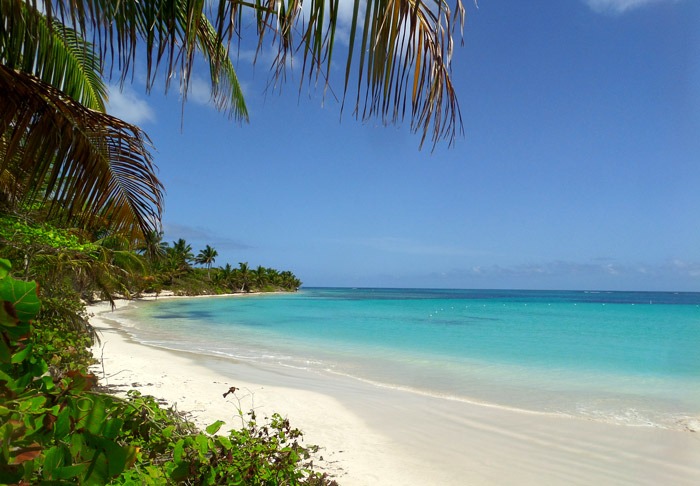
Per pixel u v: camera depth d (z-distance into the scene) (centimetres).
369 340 2152
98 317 3109
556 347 1944
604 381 1238
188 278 8094
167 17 311
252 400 930
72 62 530
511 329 2819
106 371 1138
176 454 238
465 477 616
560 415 902
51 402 124
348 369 1388
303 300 7862
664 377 1299
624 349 1892
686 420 870
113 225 527
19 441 106
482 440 759
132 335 2159
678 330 2823
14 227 758
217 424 290
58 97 435
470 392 1098
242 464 325
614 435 787
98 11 279
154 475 188
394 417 873
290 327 2783
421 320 3531
